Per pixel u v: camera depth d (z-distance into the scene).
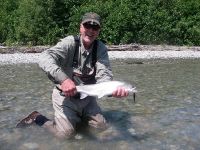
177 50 9.00
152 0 10.36
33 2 9.92
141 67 5.54
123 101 2.93
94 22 2.09
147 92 3.29
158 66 5.71
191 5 10.34
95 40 2.21
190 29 10.12
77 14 10.00
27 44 9.96
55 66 2.01
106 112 2.58
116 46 8.88
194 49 9.10
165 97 3.07
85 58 2.18
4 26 10.36
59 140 1.96
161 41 10.09
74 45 2.15
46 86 3.60
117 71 4.96
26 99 2.97
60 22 10.11
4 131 2.12
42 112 2.55
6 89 3.42
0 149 1.82
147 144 1.89
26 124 2.24
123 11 9.89
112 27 9.86
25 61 6.50
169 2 10.34
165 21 10.10
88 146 1.86
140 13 10.04
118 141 1.94
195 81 3.99
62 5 10.12
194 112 2.56
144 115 2.49
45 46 9.12
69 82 1.95
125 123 2.29
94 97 2.29
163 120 2.36
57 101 2.18
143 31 10.01
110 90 1.89
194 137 2.01
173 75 4.53
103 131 2.11
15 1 11.24
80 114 2.24
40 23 9.91
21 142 1.93
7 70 5.09
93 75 2.21
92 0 10.48
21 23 9.96
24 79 4.11
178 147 1.85
